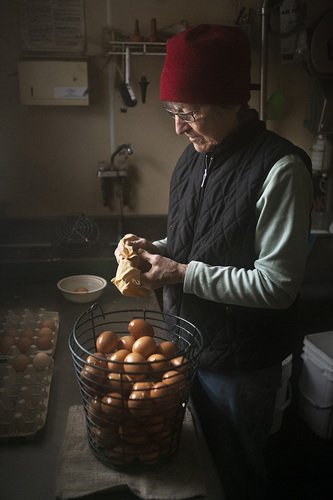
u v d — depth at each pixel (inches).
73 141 86.1
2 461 34.7
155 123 87.6
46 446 36.4
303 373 81.8
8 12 78.0
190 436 36.9
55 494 30.9
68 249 80.8
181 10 82.4
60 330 56.5
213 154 43.4
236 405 44.7
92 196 89.9
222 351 44.1
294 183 37.9
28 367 45.8
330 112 85.2
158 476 32.5
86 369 34.5
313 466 73.7
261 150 40.0
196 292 40.8
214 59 37.7
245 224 40.1
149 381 31.9
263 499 49.3
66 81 80.0
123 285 42.4
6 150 84.8
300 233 38.5
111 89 84.4
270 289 38.4
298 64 88.5
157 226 92.0
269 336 43.8
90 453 34.6
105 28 81.0
